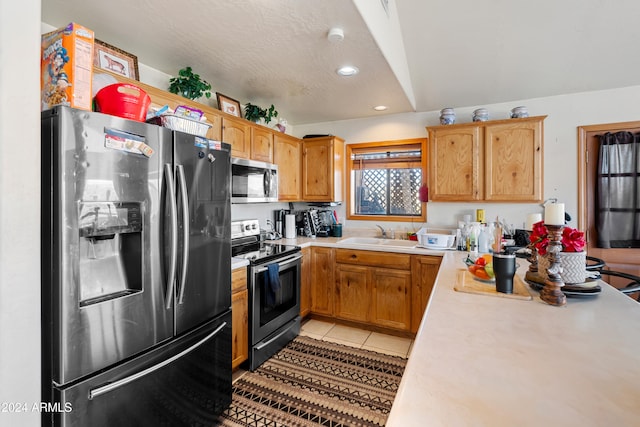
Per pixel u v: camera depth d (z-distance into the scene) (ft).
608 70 8.49
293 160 11.54
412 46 8.73
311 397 6.64
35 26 3.46
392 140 11.73
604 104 9.05
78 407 3.81
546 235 4.60
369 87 8.86
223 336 6.15
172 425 4.95
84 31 4.24
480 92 9.93
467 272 6.01
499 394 2.13
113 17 5.53
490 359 2.63
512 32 7.83
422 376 2.37
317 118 12.28
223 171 6.13
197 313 5.48
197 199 5.46
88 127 3.91
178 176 5.03
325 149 11.57
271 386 7.04
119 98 4.64
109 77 5.41
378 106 10.64
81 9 5.29
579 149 9.29
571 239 4.46
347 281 10.30
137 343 4.47
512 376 2.36
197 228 5.47
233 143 8.52
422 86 10.05
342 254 10.36
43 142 3.76
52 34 4.22
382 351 8.72
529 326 3.34
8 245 3.26
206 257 5.68
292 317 9.37
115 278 4.57
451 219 10.93
